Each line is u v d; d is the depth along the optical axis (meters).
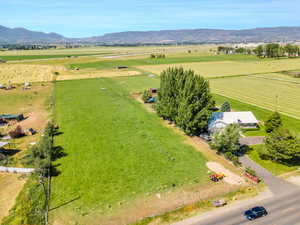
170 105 66.69
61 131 64.50
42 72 161.88
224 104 76.06
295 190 39.31
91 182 42.22
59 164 48.09
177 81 65.31
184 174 44.50
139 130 65.19
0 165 47.69
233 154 51.56
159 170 45.88
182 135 62.47
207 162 48.97
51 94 106.31
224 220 32.56
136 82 131.62
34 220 33.41
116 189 40.28
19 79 140.38
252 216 32.31
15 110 84.69
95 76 150.62
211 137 56.91
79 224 32.69
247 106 86.62
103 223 32.81
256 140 59.38
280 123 60.94
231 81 130.88
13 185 41.44
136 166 47.25
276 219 32.53
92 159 49.91
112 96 102.19
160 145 56.25
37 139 60.22
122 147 55.16
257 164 48.22
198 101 59.56
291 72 152.50
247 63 199.75
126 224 32.50
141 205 36.34
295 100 93.56
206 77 141.25
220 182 42.00
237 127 51.84
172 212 34.31
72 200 37.66
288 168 46.50
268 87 115.75
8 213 34.56
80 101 94.31
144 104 91.44
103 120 72.69
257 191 39.25
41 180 41.84
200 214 33.97
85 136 61.03
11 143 58.12
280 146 46.41
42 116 77.94
